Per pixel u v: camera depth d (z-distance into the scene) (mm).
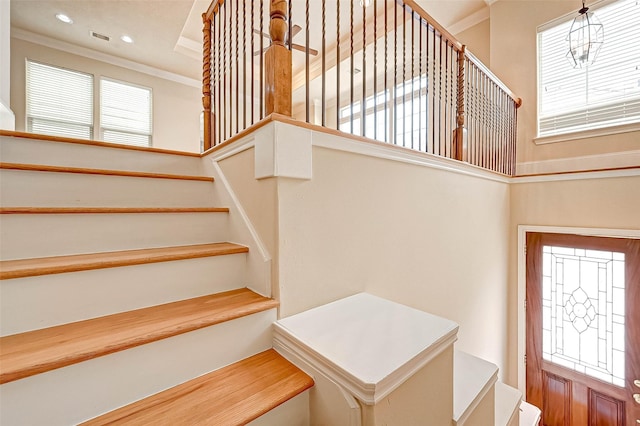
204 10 3734
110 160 1562
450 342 954
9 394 620
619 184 2426
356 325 995
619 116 2580
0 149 1247
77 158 1457
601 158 2629
